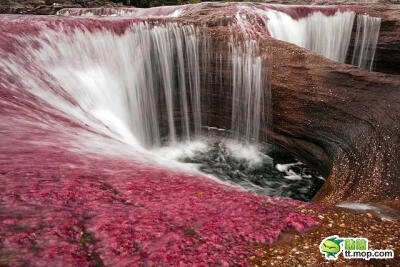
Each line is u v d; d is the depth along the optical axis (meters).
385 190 7.17
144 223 3.10
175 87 12.90
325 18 17.05
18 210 2.88
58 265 2.43
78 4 32.66
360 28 18.19
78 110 8.46
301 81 10.66
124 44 11.45
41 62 8.86
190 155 12.94
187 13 14.61
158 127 13.04
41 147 4.28
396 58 18.38
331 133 10.07
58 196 3.18
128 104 11.53
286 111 11.27
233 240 3.17
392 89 8.91
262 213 3.72
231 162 12.39
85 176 3.70
